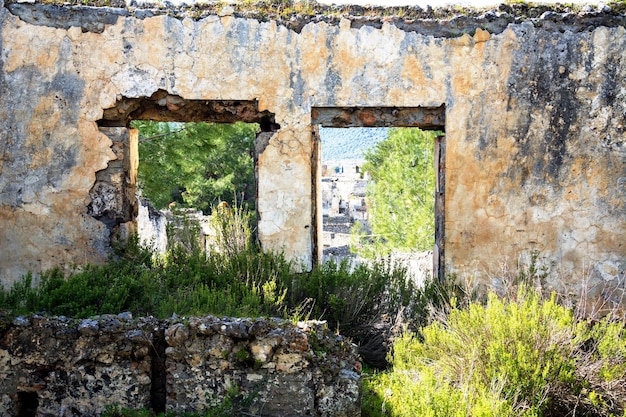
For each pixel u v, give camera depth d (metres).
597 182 8.19
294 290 7.57
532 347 5.90
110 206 8.05
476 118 8.12
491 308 6.20
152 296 6.39
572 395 5.70
